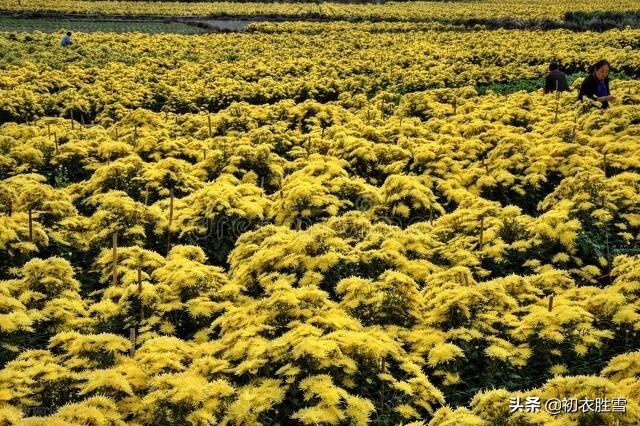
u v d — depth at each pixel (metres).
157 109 21.70
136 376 5.55
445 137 14.90
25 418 4.64
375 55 31.66
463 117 17.20
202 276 7.39
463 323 6.56
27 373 5.34
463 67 27.45
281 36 41.59
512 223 9.29
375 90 24.53
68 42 32.72
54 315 6.75
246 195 10.98
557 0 79.94
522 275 8.68
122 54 30.97
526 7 67.75
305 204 9.81
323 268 7.07
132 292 7.14
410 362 5.80
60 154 13.62
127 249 8.39
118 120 19.11
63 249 9.22
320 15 58.12
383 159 13.49
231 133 16.45
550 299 6.46
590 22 45.22
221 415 5.22
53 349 6.64
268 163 13.07
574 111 16.36
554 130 14.31
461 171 12.54
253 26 47.25
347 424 5.10
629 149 12.31
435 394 5.52
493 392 5.09
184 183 12.08
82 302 7.36
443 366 6.11
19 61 25.89
